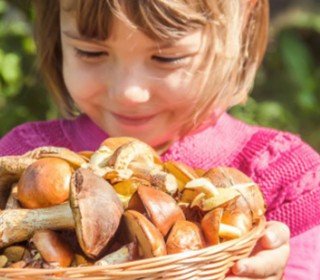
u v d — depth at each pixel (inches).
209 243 24.9
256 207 26.9
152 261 22.8
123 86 30.6
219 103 34.7
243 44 36.7
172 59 30.8
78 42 30.9
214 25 31.8
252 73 37.5
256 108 71.6
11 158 26.4
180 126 33.8
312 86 84.0
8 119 60.3
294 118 81.7
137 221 23.5
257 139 36.0
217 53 32.4
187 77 31.4
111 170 25.8
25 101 61.1
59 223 24.7
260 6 37.1
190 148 35.1
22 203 25.5
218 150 35.5
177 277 23.3
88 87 31.8
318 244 33.3
